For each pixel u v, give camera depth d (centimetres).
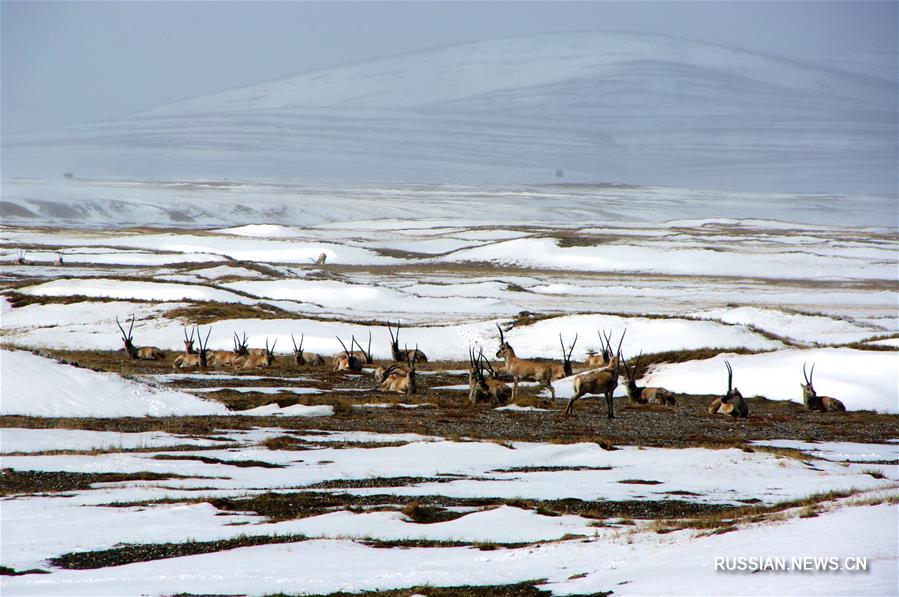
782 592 3102
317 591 3803
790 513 4941
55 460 7375
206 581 4000
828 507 4997
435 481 6775
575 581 3775
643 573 3766
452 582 3897
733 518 5084
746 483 6825
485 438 9006
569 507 5884
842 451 8794
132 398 11044
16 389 10544
